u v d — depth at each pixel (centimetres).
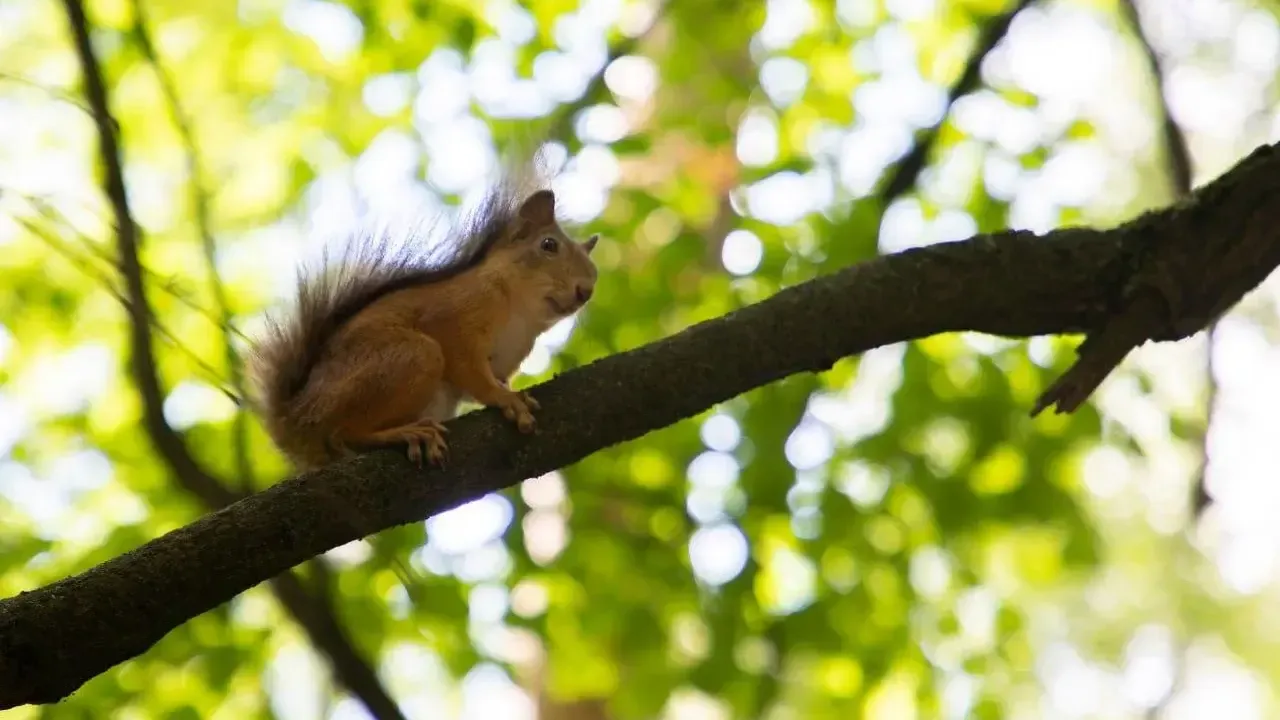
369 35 1277
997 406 1177
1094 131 1310
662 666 1144
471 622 1127
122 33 1252
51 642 514
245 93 1396
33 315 1194
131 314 806
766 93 1406
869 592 1170
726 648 1100
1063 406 684
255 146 1408
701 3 1425
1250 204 675
